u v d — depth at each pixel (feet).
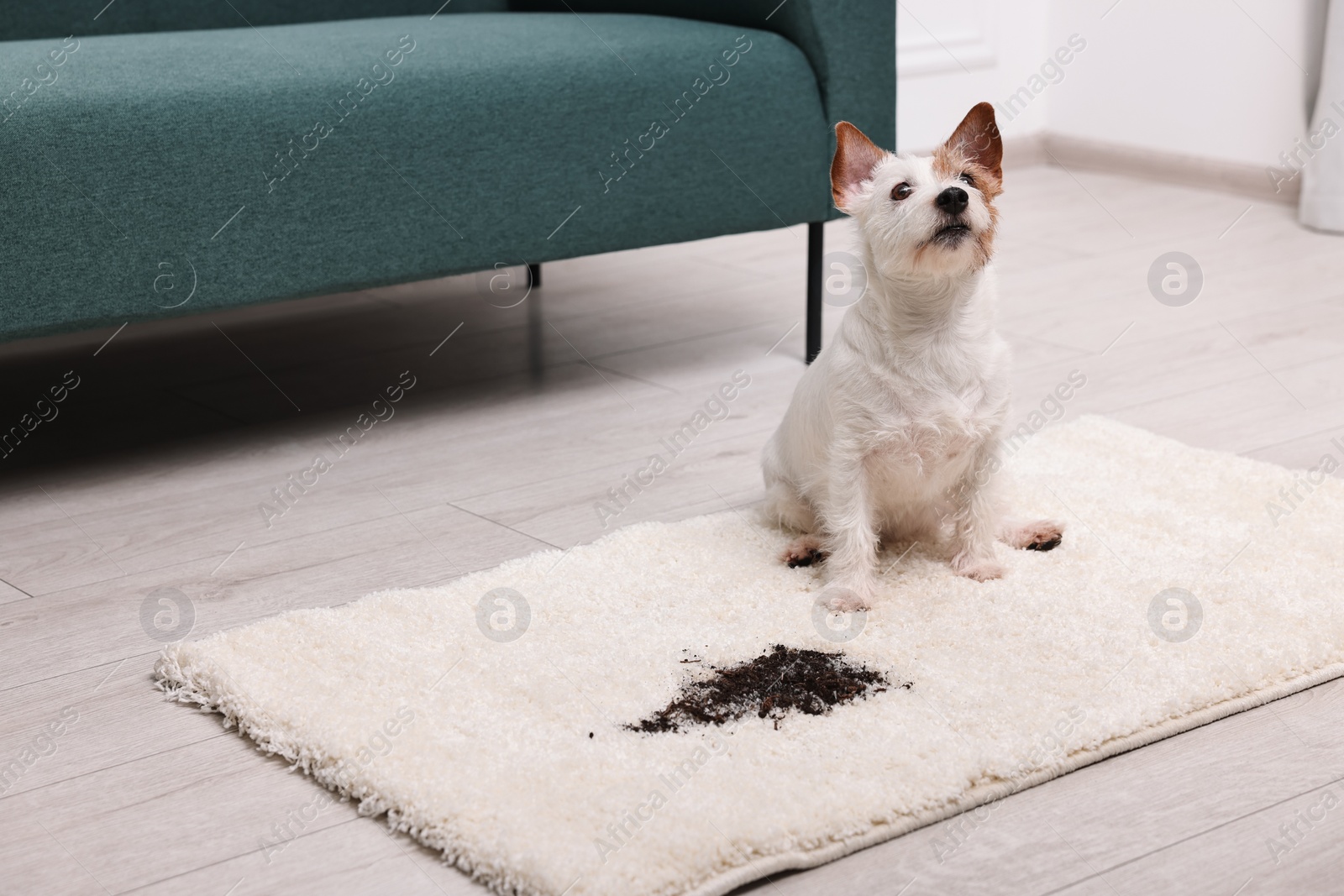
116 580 5.52
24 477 6.73
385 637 4.75
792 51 7.68
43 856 3.70
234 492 6.47
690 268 10.68
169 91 6.14
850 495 5.13
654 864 3.37
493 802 3.68
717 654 4.59
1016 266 10.22
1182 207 11.89
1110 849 3.55
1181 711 4.14
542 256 7.20
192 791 3.99
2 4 8.09
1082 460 6.40
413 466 6.76
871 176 5.17
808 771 3.79
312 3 9.11
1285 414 7.02
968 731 4.01
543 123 7.00
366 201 6.64
